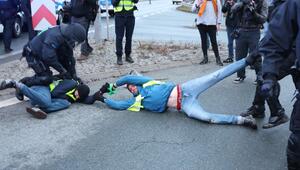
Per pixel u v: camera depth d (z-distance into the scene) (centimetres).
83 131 548
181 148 498
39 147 498
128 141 517
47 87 637
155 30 1825
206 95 722
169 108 635
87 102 655
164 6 4219
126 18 934
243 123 570
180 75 868
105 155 477
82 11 921
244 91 752
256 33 745
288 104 678
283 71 366
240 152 491
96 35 1271
